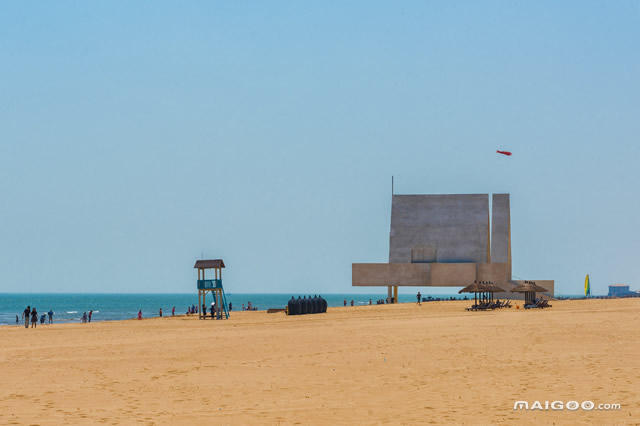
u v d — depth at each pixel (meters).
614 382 34.78
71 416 30.70
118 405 33.53
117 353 58.91
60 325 130.88
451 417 28.47
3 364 51.91
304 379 40.94
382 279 184.88
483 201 194.00
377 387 37.31
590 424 25.98
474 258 188.88
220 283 137.25
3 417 30.53
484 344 55.28
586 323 72.06
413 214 195.75
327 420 28.95
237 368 46.50
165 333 87.19
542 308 123.88
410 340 60.53
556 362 43.31
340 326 83.06
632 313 88.31
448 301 178.00
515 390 34.19
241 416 30.27
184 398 35.38
